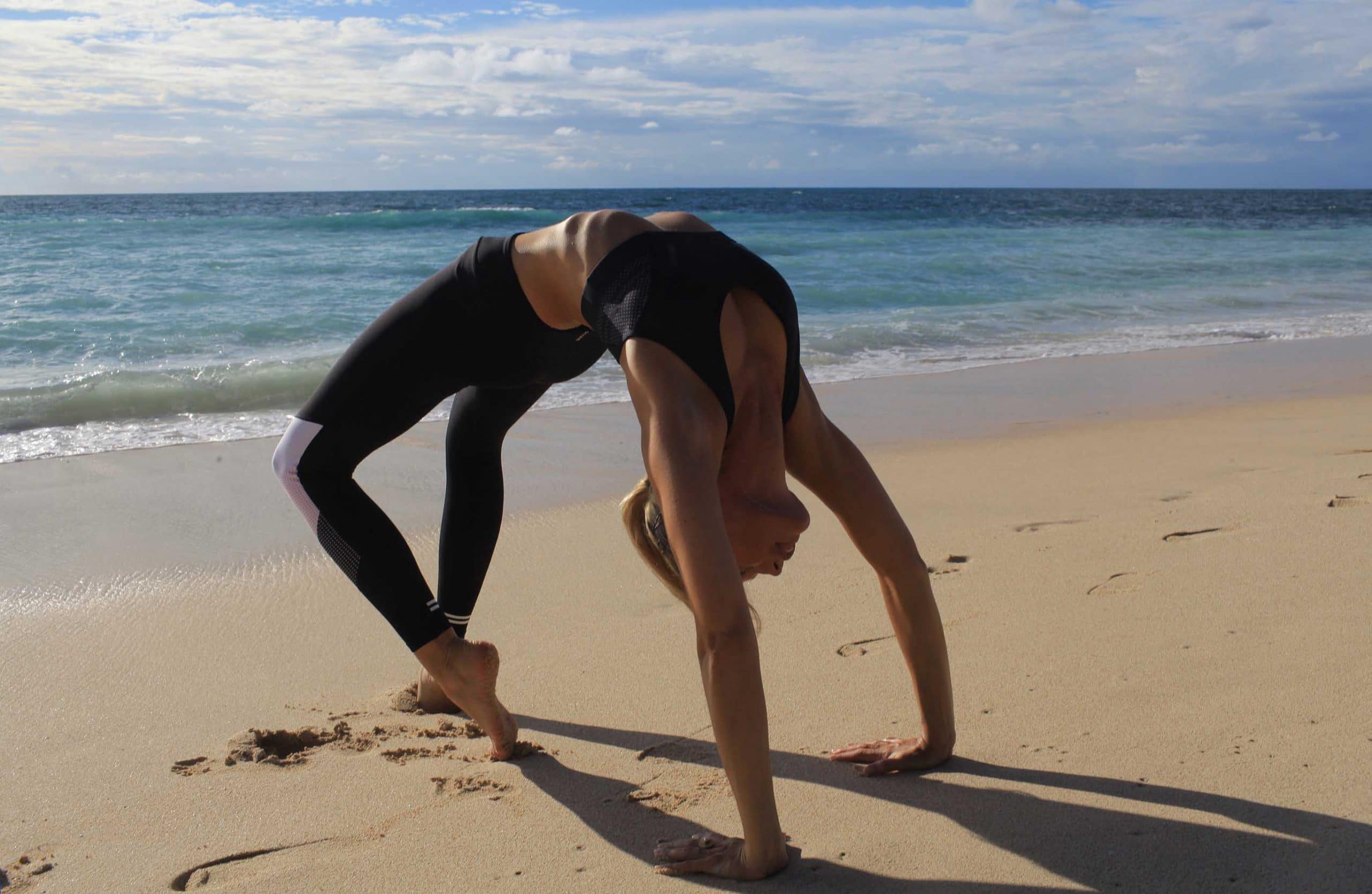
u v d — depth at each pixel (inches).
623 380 309.0
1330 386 299.3
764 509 73.0
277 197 4138.8
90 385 271.0
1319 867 68.4
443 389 91.2
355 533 90.1
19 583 142.6
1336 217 1884.8
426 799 87.0
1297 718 89.7
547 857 77.3
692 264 73.7
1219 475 185.9
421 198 3855.8
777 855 71.9
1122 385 303.6
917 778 85.7
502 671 113.5
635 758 93.7
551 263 83.7
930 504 173.8
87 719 103.3
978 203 2701.8
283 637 126.1
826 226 1186.6
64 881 75.4
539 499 184.5
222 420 253.9
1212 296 545.6
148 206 2352.4
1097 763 85.2
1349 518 147.8
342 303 446.6
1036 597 125.2
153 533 165.9
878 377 316.8
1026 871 71.2
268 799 87.4
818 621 122.7
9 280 498.3
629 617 129.6
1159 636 110.3
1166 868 70.0
